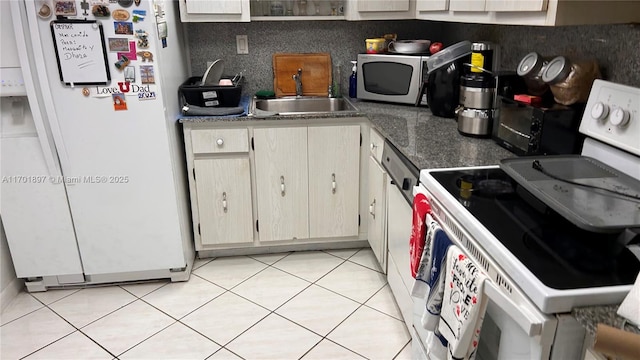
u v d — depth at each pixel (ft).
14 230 7.75
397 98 9.15
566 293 2.92
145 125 7.46
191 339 7.02
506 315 3.46
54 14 6.72
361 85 9.46
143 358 6.66
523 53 7.22
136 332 7.20
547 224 3.87
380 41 9.30
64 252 8.04
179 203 8.20
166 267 8.37
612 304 2.97
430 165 5.48
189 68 9.90
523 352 3.24
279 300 7.96
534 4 4.62
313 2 9.55
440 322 4.29
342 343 6.90
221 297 8.07
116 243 8.09
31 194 7.59
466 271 3.69
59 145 7.31
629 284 3.04
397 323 7.34
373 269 8.91
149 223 8.04
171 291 8.28
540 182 4.21
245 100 9.71
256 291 8.23
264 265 9.11
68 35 6.82
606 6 4.48
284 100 10.00
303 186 8.91
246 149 8.48
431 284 4.40
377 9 8.71
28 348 6.88
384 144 7.38
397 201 6.63
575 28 5.89
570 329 2.98
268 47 10.05
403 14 8.70
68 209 7.77
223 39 9.88
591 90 4.90
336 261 9.23
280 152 8.61
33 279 8.24
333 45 10.18
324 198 9.05
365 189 9.12
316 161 8.77
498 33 8.02
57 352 6.79
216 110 8.27
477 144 6.41
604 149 4.74
